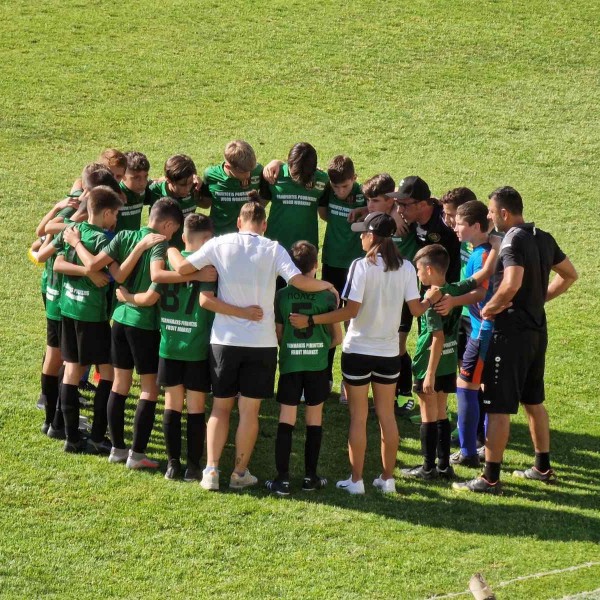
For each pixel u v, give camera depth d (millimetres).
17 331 26172
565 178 42375
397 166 43000
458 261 21266
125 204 22469
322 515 17469
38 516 16875
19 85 50688
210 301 17734
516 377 18484
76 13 61062
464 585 15305
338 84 53031
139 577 15234
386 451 18562
